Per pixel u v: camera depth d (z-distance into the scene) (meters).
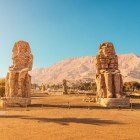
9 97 36.75
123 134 19.75
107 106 36.97
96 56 41.62
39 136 18.98
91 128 21.48
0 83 67.38
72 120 24.69
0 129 20.92
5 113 29.09
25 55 38.53
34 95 68.94
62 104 39.88
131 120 25.23
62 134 19.56
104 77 39.69
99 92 40.28
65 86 79.81
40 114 28.19
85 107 36.22
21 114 28.20
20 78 37.44
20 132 20.05
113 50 41.28
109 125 22.78
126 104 37.25
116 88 38.34
